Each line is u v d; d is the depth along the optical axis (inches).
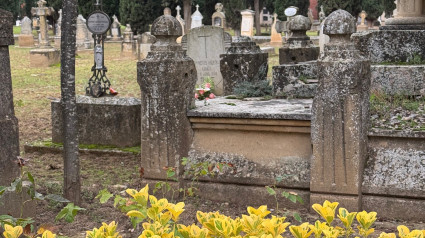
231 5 1574.8
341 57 214.4
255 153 237.8
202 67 454.0
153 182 245.0
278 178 213.0
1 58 182.4
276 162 234.1
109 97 337.1
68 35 211.0
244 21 1325.0
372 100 267.0
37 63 859.4
